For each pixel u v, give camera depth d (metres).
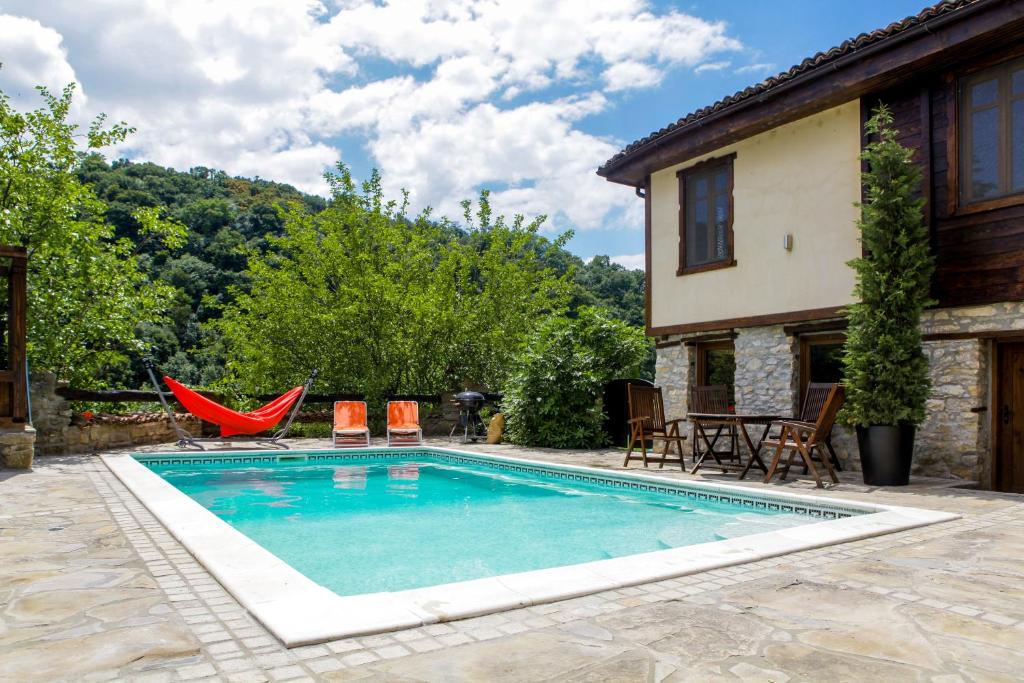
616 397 11.84
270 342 16.92
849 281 8.42
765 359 9.47
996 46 7.01
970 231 7.25
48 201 10.34
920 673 2.20
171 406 11.72
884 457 6.86
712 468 8.27
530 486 8.13
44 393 9.55
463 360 16.11
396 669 2.19
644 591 3.11
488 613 2.77
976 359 7.25
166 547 3.93
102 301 11.15
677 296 10.74
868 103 8.20
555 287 19.19
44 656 2.27
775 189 9.30
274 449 10.64
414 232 17.91
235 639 2.45
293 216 17.86
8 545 3.98
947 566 3.61
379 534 5.44
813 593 3.10
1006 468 7.41
